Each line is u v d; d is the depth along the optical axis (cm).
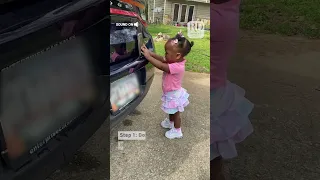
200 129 141
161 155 136
